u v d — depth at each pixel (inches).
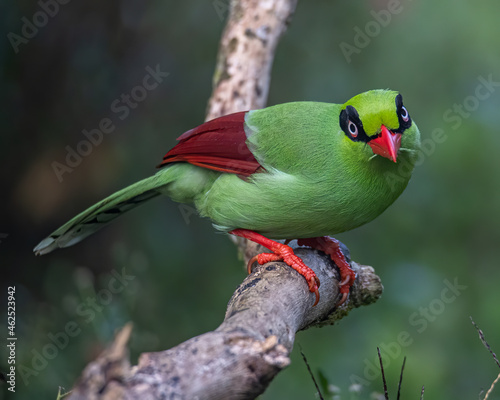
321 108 268.4
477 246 546.3
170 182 293.0
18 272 507.2
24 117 497.0
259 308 199.9
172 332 482.9
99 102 503.2
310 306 245.6
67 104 500.4
